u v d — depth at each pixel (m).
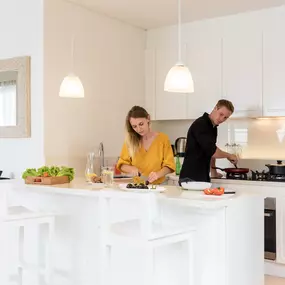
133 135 4.01
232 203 2.82
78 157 4.75
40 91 4.39
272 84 4.73
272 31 4.73
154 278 3.12
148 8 4.80
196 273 2.93
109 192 2.75
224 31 5.05
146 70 5.64
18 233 3.52
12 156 4.62
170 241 2.68
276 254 4.37
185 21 5.27
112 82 5.18
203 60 5.20
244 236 2.97
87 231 3.36
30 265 3.41
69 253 3.48
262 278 3.19
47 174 3.56
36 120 4.43
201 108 5.21
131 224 2.95
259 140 5.13
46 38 4.39
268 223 4.42
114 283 3.26
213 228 2.85
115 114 5.23
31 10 4.46
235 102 4.98
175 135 5.74
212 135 4.29
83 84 4.80
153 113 5.59
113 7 4.78
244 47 4.91
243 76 4.92
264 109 4.79
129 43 5.42
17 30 4.58
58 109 4.52
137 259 3.12
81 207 3.40
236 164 4.96
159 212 3.08
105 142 5.09
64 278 3.52
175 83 3.49
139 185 3.12
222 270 2.81
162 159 4.00
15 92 4.55
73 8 4.67
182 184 3.20
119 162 4.08
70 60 4.65
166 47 5.48
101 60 5.03
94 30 4.93
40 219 3.27
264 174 4.66
